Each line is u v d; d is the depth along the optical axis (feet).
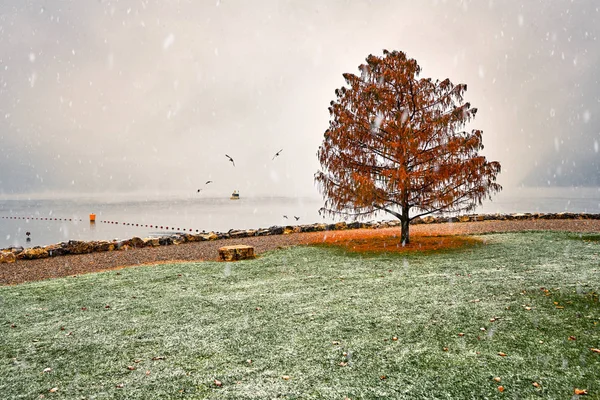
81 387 12.93
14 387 13.05
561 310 18.85
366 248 42.55
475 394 11.73
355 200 44.06
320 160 46.75
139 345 16.43
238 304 22.07
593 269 27.50
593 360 13.65
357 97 46.32
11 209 321.52
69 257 43.45
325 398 11.75
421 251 38.93
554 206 252.01
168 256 42.73
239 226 138.82
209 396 12.09
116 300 23.73
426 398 11.58
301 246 46.42
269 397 11.91
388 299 21.98
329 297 22.89
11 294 25.76
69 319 20.24
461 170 42.34
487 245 40.98
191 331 17.92
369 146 45.98
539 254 34.47
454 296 22.02
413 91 46.26
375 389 12.17
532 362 13.66
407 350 15.01
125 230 124.77
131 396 12.25
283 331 17.52
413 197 44.91
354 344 15.76
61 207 366.22
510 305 19.94
